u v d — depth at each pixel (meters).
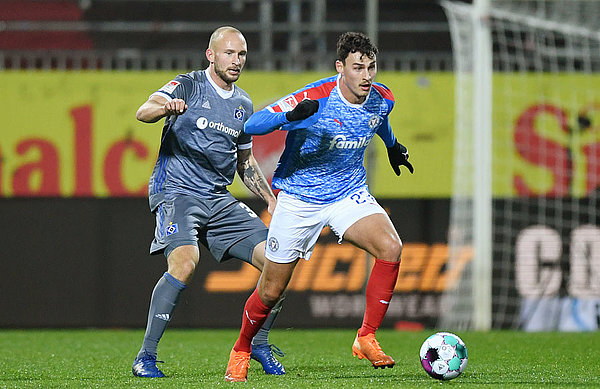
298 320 36.53
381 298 17.73
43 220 36.94
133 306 36.84
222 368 20.73
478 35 36.84
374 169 36.94
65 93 37.09
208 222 20.11
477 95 36.66
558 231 36.91
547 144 37.12
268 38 42.41
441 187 37.06
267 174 36.47
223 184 20.42
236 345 17.48
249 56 39.66
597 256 36.84
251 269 36.81
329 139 17.23
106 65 41.38
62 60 41.03
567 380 17.58
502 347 27.47
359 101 17.23
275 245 17.45
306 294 36.66
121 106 37.16
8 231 36.78
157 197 19.95
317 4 42.47
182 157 19.98
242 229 20.03
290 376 18.41
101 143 37.06
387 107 17.78
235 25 40.94
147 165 37.03
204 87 20.16
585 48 38.19
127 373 19.41
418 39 44.00
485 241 36.19
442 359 17.06
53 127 37.00
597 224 36.88
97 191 36.94
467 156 37.25
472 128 37.31
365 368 20.36
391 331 35.81
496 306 36.72
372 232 17.58
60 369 20.56
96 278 36.88
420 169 37.03
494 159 37.00
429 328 36.66
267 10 42.38
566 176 37.03
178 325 36.53
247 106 20.75
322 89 17.14
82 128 37.03
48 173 36.91
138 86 37.25
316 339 31.17
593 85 37.38
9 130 36.91
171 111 17.47
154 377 18.28
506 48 37.81
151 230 37.06
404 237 36.91
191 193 19.91
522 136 37.12
